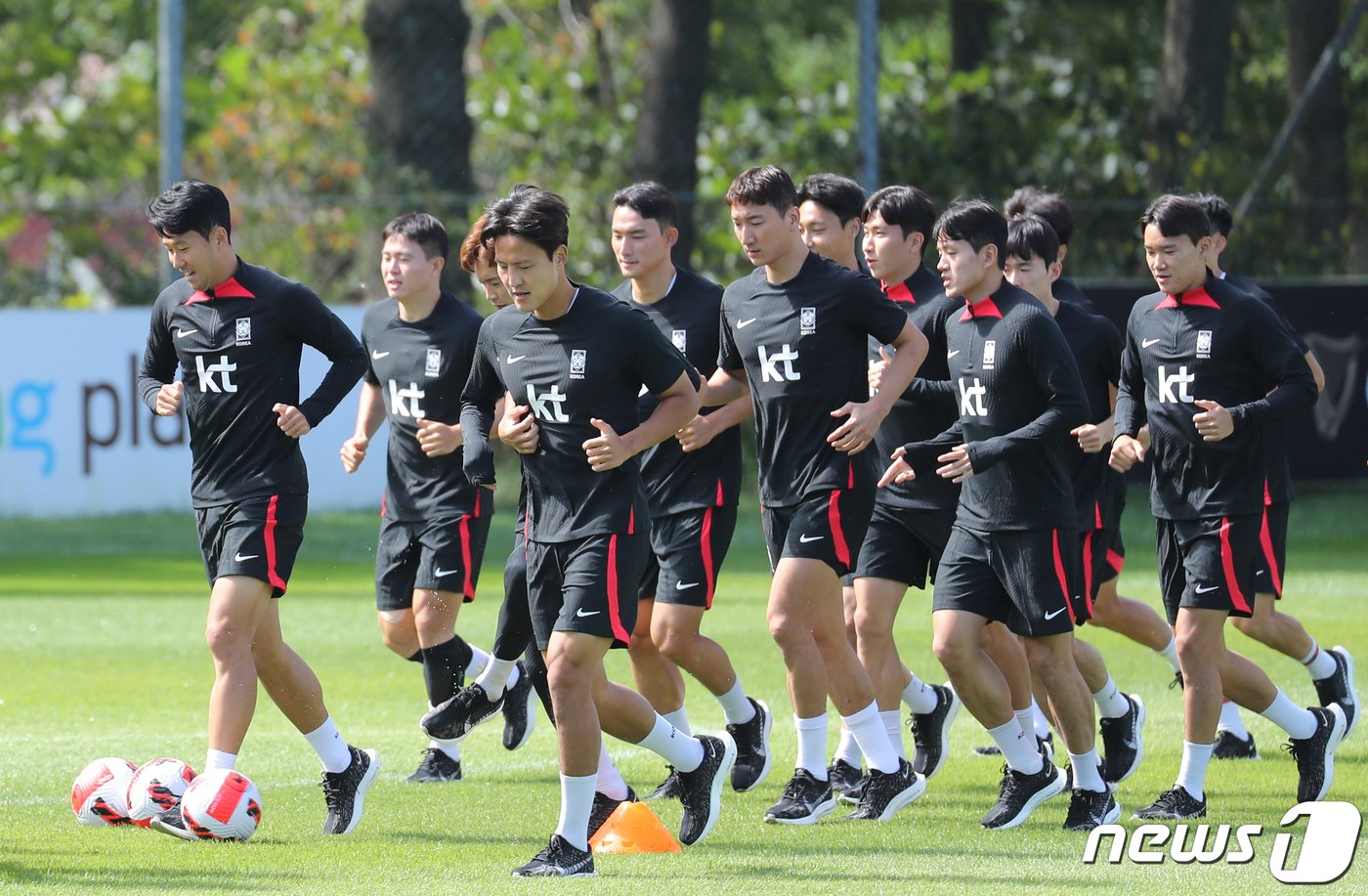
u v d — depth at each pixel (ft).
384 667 112.78
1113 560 86.17
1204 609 69.77
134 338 179.22
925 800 75.05
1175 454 71.41
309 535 172.45
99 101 305.94
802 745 70.74
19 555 166.09
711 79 288.92
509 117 246.47
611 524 61.72
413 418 84.84
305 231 206.18
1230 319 70.08
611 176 230.27
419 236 83.97
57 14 310.86
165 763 68.59
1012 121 208.64
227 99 271.90
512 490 198.08
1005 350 69.46
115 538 173.47
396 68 207.72
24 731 90.89
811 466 70.74
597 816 68.13
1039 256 81.05
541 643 63.41
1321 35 211.20
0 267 238.68
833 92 227.40
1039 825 69.41
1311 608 134.21
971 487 70.44
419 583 84.53
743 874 60.39
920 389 76.79
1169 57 206.90
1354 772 79.56
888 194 77.92
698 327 80.33
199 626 128.77
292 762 83.66
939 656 69.56
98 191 308.60
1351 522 189.78
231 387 68.59
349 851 64.44
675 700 79.56
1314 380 69.36
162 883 58.70
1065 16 249.55
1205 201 82.89
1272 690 71.92
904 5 294.46
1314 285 179.83
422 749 87.71
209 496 68.90
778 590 70.28
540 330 62.54
